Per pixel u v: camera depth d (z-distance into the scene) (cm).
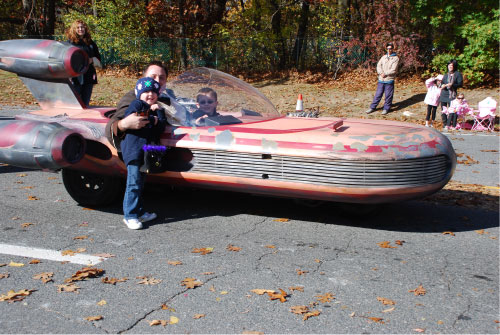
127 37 2291
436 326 317
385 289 368
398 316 328
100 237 465
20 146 477
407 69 2012
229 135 486
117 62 2355
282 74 2234
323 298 349
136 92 479
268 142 470
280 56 2314
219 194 621
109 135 491
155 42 2339
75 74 570
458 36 1827
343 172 449
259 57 2323
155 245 446
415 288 370
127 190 490
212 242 456
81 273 380
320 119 567
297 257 425
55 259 411
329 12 2155
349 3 2167
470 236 493
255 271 393
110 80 2116
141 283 368
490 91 1711
